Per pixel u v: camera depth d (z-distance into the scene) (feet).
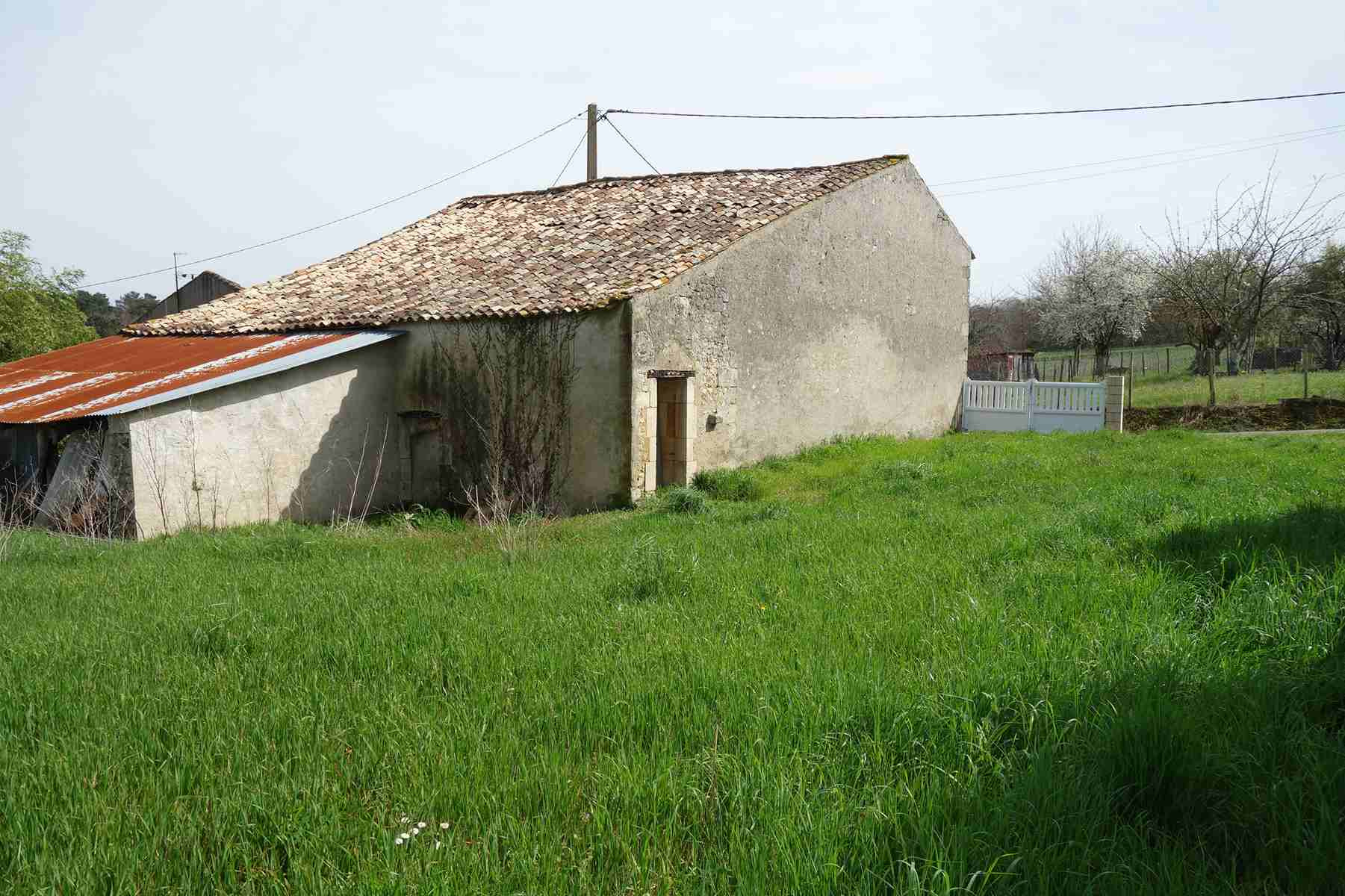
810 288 53.78
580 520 38.47
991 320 145.28
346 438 47.09
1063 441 55.88
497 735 11.99
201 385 40.22
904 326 63.36
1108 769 9.95
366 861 8.75
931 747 10.96
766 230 49.98
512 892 8.31
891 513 31.63
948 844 8.70
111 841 9.39
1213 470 38.93
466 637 16.85
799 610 17.93
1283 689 12.01
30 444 45.14
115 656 16.42
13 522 39.22
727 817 9.61
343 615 19.11
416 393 49.11
